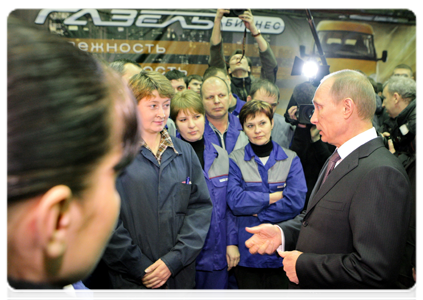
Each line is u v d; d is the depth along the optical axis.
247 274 1.83
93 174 0.21
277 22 3.63
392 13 3.75
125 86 0.24
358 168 1.04
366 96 1.09
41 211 0.19
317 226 1.09
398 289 2.06
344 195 1.03
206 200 1.55
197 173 1.55
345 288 0.96
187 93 1.85
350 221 1.00
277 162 1.89
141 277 1.30
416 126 2.25
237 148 2.22
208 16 3.55
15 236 0.19
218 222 1.76
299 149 2.28
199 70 3.62
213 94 2.15
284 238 1.31
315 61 2.23
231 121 2.36
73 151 0.19
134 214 1.34
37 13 3.30
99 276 1.56
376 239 0.93
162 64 3.57
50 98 0.19
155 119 1.41
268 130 1.89
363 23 3.76
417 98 2.43
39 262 0.20
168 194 1.41
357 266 0.93
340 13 3.71
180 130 1.86
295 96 2.27
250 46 3.64
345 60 3.78
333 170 1.11
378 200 0.94
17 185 0.18
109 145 0.22
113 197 0.24
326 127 1.15
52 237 0.20
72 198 0.21
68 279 0.23
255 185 1.86
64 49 0.21
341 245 1.04
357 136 1.11
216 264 1.74
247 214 1.80
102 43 3.46
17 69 0.18
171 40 3.55
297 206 1.80
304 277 1.04
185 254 1.39
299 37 3.68
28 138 0.18
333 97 1.11
